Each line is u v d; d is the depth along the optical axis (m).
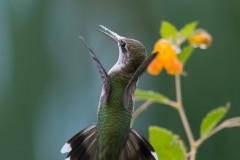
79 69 2.71
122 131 2.15
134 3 2.84
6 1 2.61
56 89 2.62
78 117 2.64
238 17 2.54
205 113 2.51
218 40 2.53
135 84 2.15
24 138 2.59
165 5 2.58
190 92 2.51
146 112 2.52
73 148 2.14
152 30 2.67
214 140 2.48
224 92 2.51
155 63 2.25
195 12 2.56
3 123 2.58
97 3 2.91
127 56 2.17
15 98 2.59
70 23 2.79
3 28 2.61
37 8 2.64
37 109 2.60
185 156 2.23
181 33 2.27
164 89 2.54
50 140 2.60
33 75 2.61
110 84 2.16
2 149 2.58
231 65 2.52
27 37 2.61
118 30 2.92
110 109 2.16
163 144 2.23
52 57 2.65
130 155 2.15
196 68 2.52
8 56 2.60
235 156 2.48
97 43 2.95
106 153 2.15
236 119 2.24
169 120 2.51
